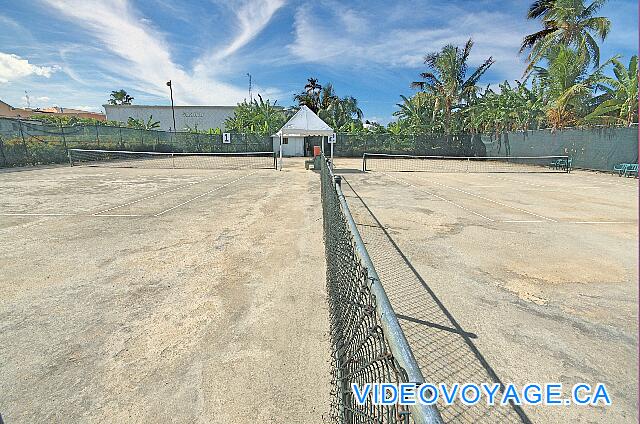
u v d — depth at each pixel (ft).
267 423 7.10
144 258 16.65
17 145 61.36
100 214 26.08
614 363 9.11
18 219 24.25
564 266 15.97
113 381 8.25
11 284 13.64
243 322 10.93
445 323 11.04
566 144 65.31
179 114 147.13
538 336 10.34
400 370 2.99
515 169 67.46
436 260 16.69
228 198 33.50
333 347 8.62
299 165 77.41
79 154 73.15
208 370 8.68
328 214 14.66
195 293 12.95
